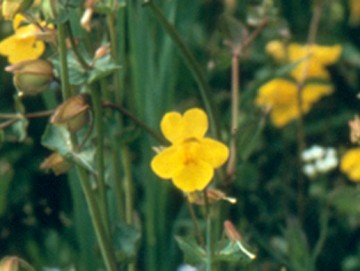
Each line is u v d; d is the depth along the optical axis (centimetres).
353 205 62
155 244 64
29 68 51
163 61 64
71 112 50
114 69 50
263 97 70
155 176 64
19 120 55
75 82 50
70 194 68
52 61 51
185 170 50
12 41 52
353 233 68
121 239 53
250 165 67
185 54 54
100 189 52
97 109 50
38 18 52
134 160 69
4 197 67
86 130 51
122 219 59
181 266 64
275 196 69
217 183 56
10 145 70
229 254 50
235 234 50
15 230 68
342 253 67
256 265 63
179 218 65
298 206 68
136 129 56
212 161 50
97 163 51
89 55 51
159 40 66
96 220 51
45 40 51
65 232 67
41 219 68
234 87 60
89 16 48
